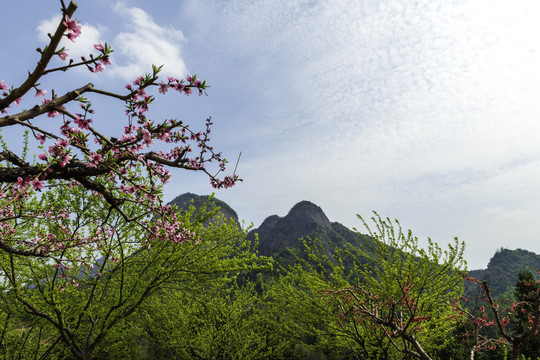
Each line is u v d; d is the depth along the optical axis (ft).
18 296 26.61
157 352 53.16
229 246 36.22
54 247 20.89
